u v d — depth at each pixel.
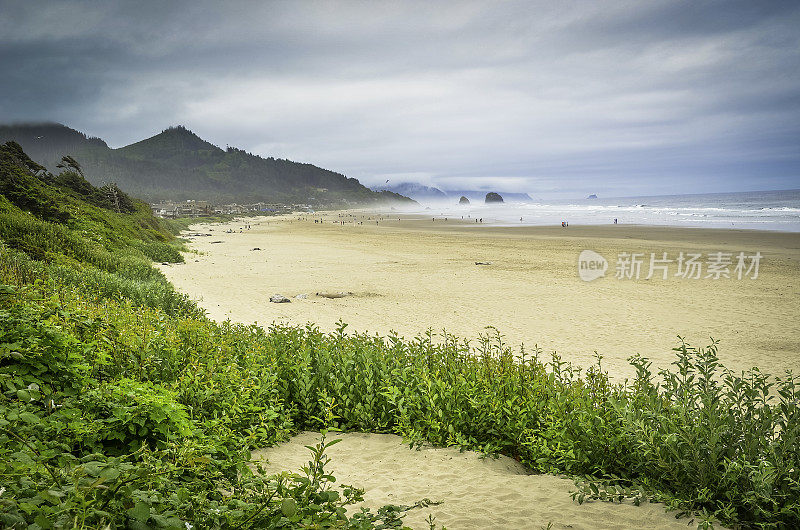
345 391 6.83
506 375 6.82
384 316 18.81
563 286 26.06
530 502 4.51
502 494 4.71
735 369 12.23
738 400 4.83
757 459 4.25
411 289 25.20
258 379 6.28
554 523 4.10
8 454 2.85
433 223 116.81
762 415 4.57
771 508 4.05
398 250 48.00
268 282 27.06
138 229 48.62
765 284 26.22
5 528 2.12
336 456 5.72
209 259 39.31
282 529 2.83
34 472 2.69
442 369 7.32
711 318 18.48
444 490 4.82
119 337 5.93
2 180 30.61
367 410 6.58
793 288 24.88
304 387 6.73
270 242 62.19
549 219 110.44
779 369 12.19
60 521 2.24
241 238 72.62
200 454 3.81
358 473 5.25
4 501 2.18
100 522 2.42
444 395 6.38
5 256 13.59
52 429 3.54
